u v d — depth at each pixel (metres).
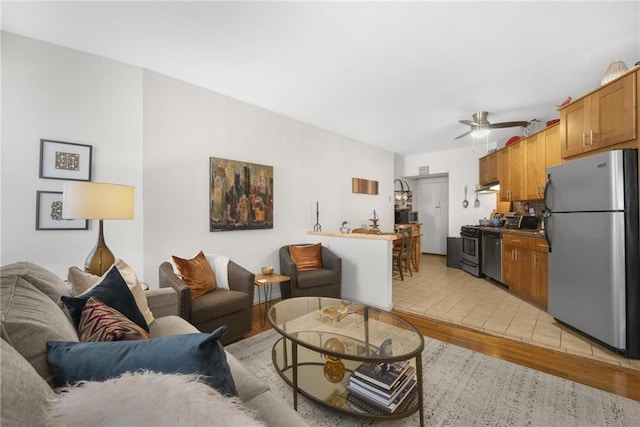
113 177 2.48
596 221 2.34
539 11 1.92
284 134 3.96
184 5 1.84
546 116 4.02
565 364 2.12
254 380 1.17
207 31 2.11
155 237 2.72
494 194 5.74
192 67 2.64
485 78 2.89
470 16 1.96
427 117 4.07
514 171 4.51
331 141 4.77
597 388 1.83
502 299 3.70
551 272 2.88
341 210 4.97
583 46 2.33
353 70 2.71
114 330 0.98
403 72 2.75
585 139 2.61
